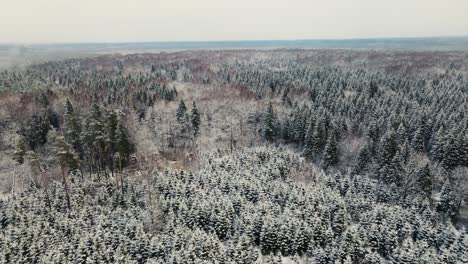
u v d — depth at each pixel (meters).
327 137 96.25
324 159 90.81
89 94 127.44
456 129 83.38
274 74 175.00
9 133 97.00
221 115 120.62
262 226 54.62
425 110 102.12
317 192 67.31
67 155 61.62
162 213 58.12
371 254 49.75
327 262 49.47
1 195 73.88
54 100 113.25
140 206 64.19
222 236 56.44
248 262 47.81
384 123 97.88
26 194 67.44
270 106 109.50
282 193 66.31
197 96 134.00
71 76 176.12
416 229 58.59
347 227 59.31
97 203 62.84
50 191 69.25
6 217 56.97
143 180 74.56
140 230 50.75
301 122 104.88
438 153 83.62
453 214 68.25
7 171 83.25
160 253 48.12
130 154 78.19
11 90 125.06
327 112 107.56
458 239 53.41
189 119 110.94
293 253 53.34
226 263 46.09
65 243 49.53
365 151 86.69
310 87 145.75
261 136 112.19
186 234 50.59
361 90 144.38
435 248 55.84
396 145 83.44
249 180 71.88
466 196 74.88
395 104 116.50
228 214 57.78
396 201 70.81
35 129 97.38
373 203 66.94
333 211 62.31
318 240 54.72
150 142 103.00
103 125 73.00
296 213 58.09
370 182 76.56
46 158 89.00
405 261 48.84
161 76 172.75
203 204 58.50
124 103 120.38
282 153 93.75
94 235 49.72
